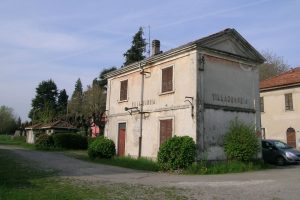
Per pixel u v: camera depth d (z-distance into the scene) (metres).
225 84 20.48
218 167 17.77
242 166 18.23
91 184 12.52
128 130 24.73
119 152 25.56
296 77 32.31
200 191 10.95
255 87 22.09
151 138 22.19
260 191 10.89
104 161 22.59
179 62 20.64
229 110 20.33
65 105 89.56
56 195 9.92
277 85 32.81
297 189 11.21
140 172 17.38
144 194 10.37
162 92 21.66
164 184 12.66
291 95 32.00
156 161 20.53
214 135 19.31
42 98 88.94
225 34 20.73
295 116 31.39
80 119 54.03
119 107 26.31
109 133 27.16
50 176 14.78
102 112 52.31
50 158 25.59
